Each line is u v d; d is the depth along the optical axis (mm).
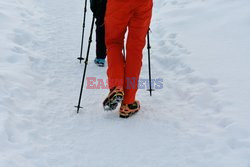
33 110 3666
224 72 4301
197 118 3643
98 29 4566
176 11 6328
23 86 4035
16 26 5539
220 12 5809
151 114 3736
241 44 4828
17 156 2932
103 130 3447
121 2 3236
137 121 3607
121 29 3402
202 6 6203
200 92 4012
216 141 3223
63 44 5414
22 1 6863
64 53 5129
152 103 3957
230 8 5820
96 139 3312
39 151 3076
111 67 3416
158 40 5547
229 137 3229
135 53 3447
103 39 4617
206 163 2967
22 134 3270
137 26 3381
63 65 4773
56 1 7414
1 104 3576
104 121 3594
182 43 5195
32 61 4730
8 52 4688
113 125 3527
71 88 4227
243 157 2967
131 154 3125
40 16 6406
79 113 3721
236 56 4586
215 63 4531
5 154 2926
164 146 3229
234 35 5078
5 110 3490
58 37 5641
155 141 3303
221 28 5348
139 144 3258
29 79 4242
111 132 3420
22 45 5141
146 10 3332
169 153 3139
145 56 5078
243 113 3516
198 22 5758
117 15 3299
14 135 3227
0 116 3367
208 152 3096
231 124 3367
